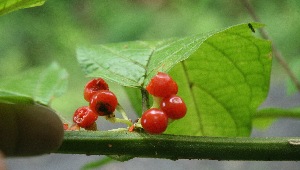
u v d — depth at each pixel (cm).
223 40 20
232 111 22
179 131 23
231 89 21
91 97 18
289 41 81
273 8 85
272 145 17
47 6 105
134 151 17
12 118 16
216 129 23
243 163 73
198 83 21
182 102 16
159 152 17
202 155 17
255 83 21
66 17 105
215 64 21
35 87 20
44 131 16
